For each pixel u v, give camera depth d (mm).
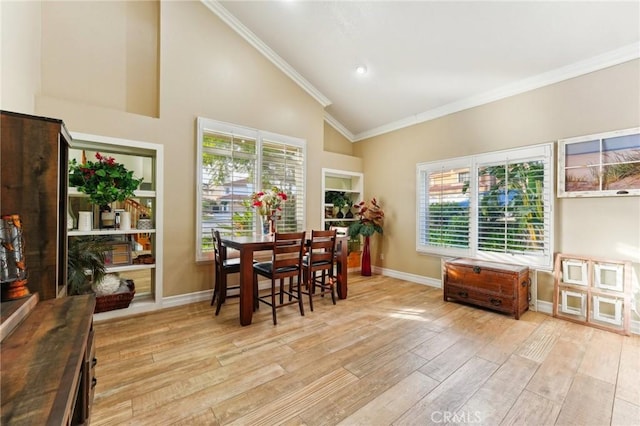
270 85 4379
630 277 2773
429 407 1750
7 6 2115
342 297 3883
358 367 2184
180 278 3576
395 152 5164
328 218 5543
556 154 3297
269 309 3479
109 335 2703
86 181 2973
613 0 2457
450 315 3277
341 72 4363
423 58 3643
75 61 3170
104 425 1577
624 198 2871
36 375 788
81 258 2910
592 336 2738
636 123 2781
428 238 4629
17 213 1366
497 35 3068
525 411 1715
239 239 3393
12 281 1223
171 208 3510
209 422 1615
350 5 3291
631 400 1811
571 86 3176
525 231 3523
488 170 3898
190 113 3654
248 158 4125
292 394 1864
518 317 3156
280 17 3752
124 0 3445
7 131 1350
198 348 2465
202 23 3760
